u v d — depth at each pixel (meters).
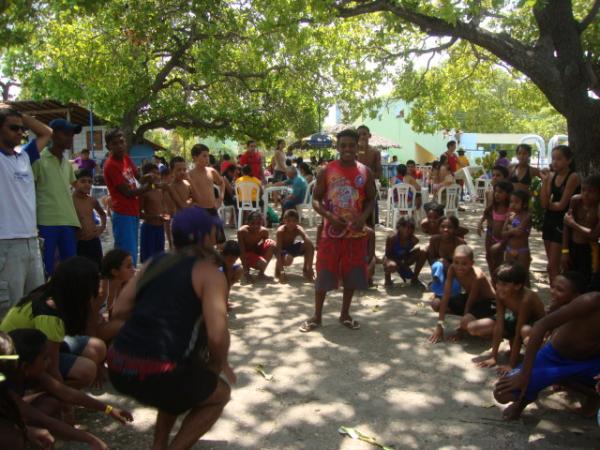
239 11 12.74
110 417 3.58
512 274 4.09
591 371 3.37
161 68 16.70
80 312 3.23
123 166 6.17
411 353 4.66
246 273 7.13
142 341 2.52
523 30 9.95
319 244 5.27
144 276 2.68
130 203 6.23
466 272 4.88
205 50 13.80
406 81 12.16
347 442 3.26
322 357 4.58
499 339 4.35
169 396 2.51
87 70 14.38
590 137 7.19
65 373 3.37
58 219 4.92
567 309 3.22
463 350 4.72
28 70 15.75
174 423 3.24
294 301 6.26
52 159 4.92
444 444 3.22
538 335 3.28
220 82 17.61
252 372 4.29
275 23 8.01
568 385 3.54
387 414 3.60
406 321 5.50
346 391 3.95
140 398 2.55
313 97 16.84
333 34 11.72
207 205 6.71
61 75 14.85
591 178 4.98
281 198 15.40
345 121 13.23
